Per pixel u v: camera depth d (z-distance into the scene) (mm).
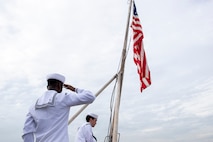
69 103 4191
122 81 9898
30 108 4258
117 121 9320
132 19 11117
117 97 9656
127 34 10359
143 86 10352
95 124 9188
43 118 4086
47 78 4430
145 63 10586
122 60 10109
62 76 4422
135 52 10820
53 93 4258
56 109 4129
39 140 4043
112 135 9500
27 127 4113
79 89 4398
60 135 4035
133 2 10969
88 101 4219
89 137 8562
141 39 10812
